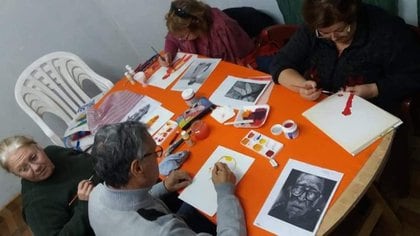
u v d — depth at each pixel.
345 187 1.05
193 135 1.47
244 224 1.07
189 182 1.29
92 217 1.15
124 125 1.07
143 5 2.97
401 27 1.33
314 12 1.22
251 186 1.17
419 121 1.75
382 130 1.14
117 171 1.02
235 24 2.08
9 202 2.95
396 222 1.66
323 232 0.97
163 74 1.98
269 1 2.46
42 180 1.66
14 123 2.82
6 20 2.60
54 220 1.59
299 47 1.56
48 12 2.77
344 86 1.48
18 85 2.40
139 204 1.10
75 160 1.78
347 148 1.15
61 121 2.95
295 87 1.44
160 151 1.43
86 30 3.00
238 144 1.35
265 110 1.43
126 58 3.31
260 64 2.01
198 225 1.44
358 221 1.72
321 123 1.27
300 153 1.21
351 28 1.30
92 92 2.97
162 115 1.68
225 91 1.63
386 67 1.38
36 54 2.81
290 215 1.04
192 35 2.00
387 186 1.72
